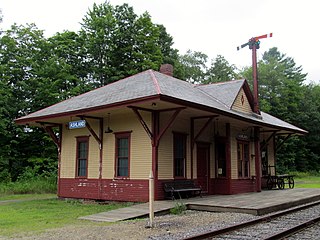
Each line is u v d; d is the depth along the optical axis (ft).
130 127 47.62
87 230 27.86
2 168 84.64
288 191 60.49
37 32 96.78
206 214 36.32
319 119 158.81
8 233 27.14
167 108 43.50
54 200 54.03
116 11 106.01
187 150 50.55
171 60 119.24
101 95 50.14
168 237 24.56
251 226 29.01
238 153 59.06
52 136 57.47
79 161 54.24
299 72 199.72
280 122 73.05
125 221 32.42
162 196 45.01
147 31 105.91
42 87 88.79
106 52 100.32
